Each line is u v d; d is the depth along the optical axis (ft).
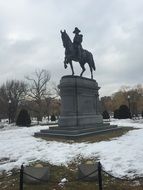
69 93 70.08
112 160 37.83
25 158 41.22
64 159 39.78
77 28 76.43
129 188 27.94
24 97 225.15
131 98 285.84
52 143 53.57
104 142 52.70
